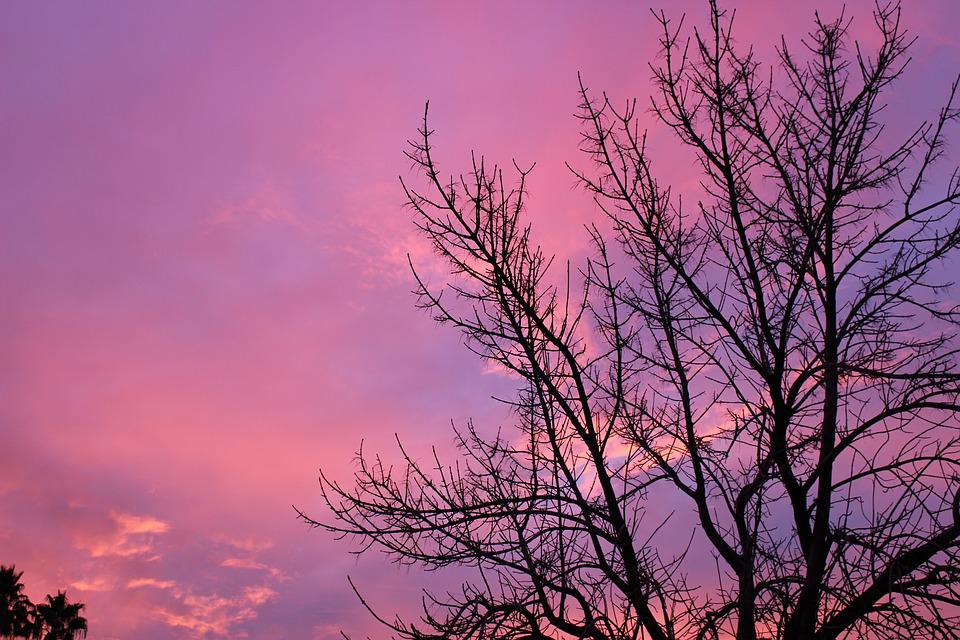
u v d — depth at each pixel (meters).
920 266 7.56
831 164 7.84
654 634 6.65
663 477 7.66
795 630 6.64
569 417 7.41
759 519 6.48
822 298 7.97
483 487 7.56
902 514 6.32
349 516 7.46
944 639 5.75
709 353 7.75
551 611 7.09
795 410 7.38
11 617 36.91
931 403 6.79
